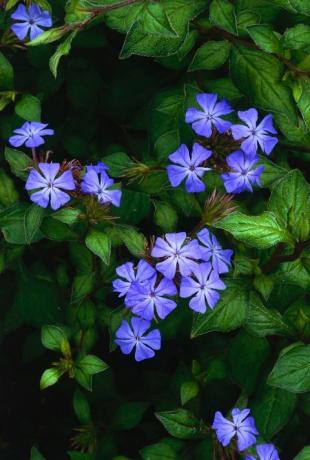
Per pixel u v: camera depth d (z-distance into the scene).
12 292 0.89
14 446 0.94
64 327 0.81
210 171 0.78
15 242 0.78
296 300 0.80
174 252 0.73
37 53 0.85
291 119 0.78
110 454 0.86
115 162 0.81
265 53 0.78
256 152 0.78
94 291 0.83
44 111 0.89
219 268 0.75
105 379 0.88
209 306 0.75
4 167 0.87
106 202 0.75
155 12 0.74
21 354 0.95
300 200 0.76
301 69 0.78
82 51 0.88
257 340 0.80
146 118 0.87
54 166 0.74
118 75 0.88
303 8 0.77
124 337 0.76
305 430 0.85
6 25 0.83
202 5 0.77
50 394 0.95
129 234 0.76
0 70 0.82
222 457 0.78
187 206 0.79
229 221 0.73
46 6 0.81
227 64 0.84
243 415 0.76
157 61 0.84
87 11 0.76
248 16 0.80
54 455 0.94
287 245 0.76
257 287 0.77
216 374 0.82
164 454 0.80
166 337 0.81
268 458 0.75
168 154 0.80
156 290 0.73
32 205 0.76
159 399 0.88
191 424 0.79
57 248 0.88
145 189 0.81
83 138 0.88
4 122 0.86
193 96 0.80
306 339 0.79
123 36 0.87
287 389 0.76
